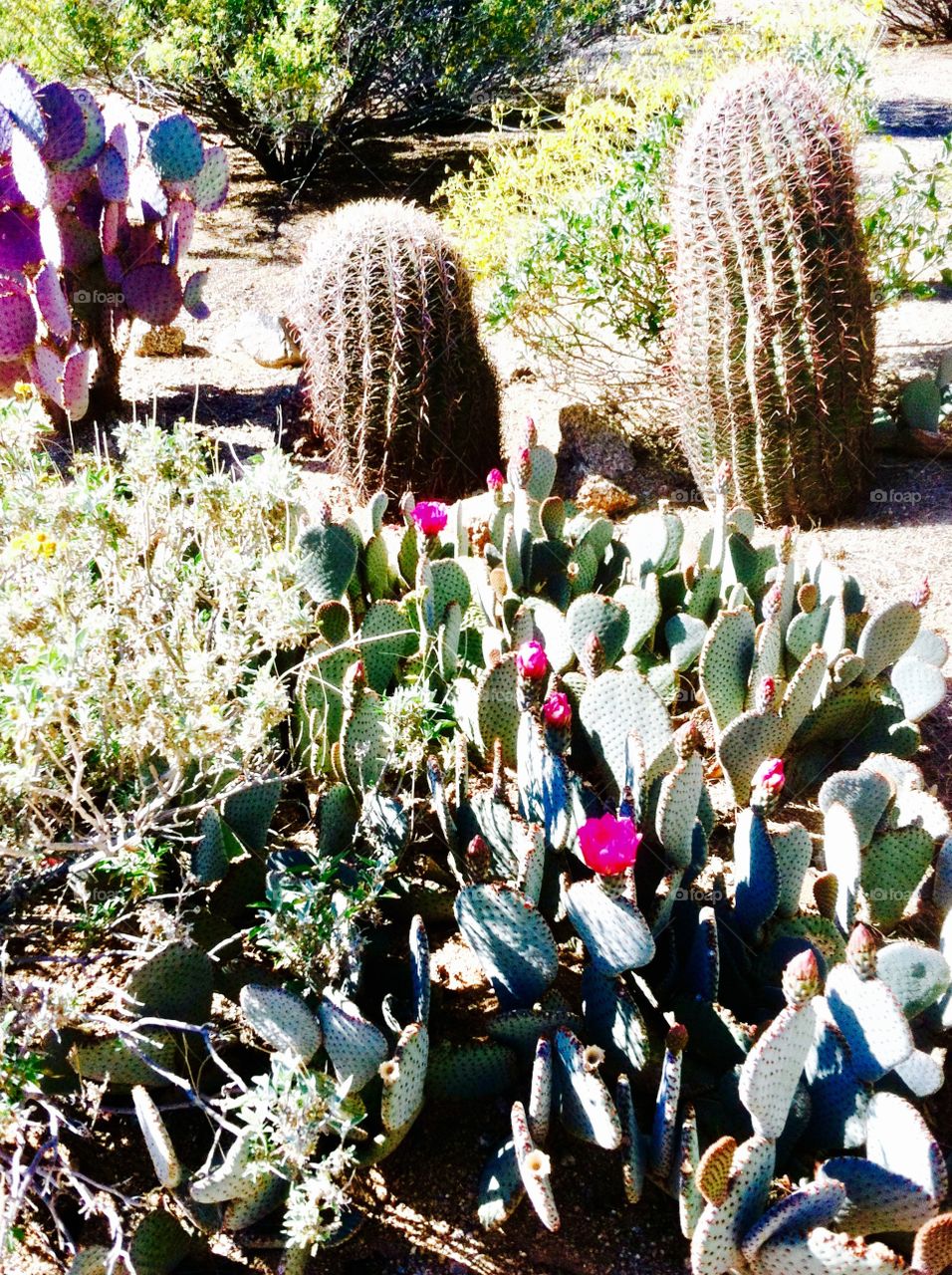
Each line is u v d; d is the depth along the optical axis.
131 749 2.31
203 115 9.48
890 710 3.06
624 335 5.53
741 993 2.29
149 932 2.23
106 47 8.92
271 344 6.28
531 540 3.41
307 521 3.36
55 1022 1.88
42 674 1.97
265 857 2.56
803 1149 2.04
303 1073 1.91
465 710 2.86
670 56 6.16
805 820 2.95
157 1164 1.86
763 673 2.98
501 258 5.63
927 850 2.43
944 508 4.47
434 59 9.72
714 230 4.07
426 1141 2.17
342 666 2.79
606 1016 2.10
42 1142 2.10
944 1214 1.78
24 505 2.49
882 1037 1.89
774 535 4.30
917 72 12.30
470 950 2.52
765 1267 1.78
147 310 5.43
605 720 2.63
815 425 4.23
